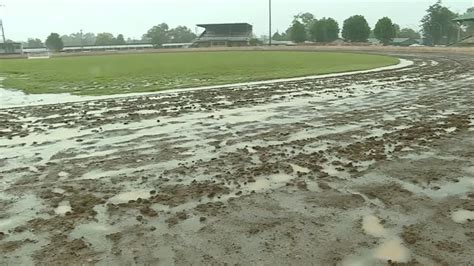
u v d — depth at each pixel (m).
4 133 10.45
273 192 6.13
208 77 25.02
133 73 29.16
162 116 12.23
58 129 10.78
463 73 23.09
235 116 11.95
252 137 9.38
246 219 5.28
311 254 4.44
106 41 142.50
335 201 5.77
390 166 7.14
